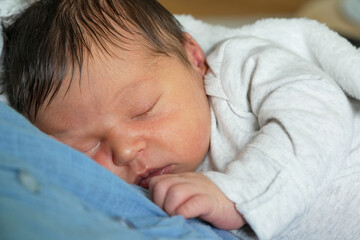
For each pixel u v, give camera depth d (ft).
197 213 1.81
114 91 2.39
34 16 2.73
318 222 2.39
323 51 2.79
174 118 2.47
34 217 1.10
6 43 2.79
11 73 2.63
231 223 1.98
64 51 2.46
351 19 6.01
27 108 2.54
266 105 2.43
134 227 1.50
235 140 2.61
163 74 2.54
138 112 2.40
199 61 3.05
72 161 1.53
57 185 1.37
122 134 2.36
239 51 2.89
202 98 2.72
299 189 2.02
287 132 2.20
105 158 2.41
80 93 2.39
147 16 2.80
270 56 2.69
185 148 2.47
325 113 2.29
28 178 1.22
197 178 1.95
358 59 2.61
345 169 2.47
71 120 2.42
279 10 8.49
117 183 1.62
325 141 2.19
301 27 3.02
